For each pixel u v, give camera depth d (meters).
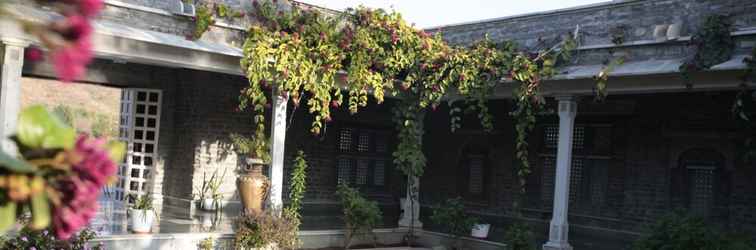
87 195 1.26
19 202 1.27
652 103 11.94
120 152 1.34
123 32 8.95
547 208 13.38
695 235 8.97
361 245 12.08
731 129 10.87
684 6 10.20
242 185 10.70
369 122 15.56
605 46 10.89
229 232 10.40
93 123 26.30
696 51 9.77
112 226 10.27
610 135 12.59
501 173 14.16
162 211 12.82
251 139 14.02
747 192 10.70
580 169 13.00
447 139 15.34
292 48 10.37
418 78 11.66
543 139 13.64
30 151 1.26
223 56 10.17
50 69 11.60
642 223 11.93
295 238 10.44
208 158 13.52
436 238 12.66
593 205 12.73
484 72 11.34
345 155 15.27
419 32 11.62
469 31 13.82
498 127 14.28
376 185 15.85
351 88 11.02
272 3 10.81
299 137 14.55
